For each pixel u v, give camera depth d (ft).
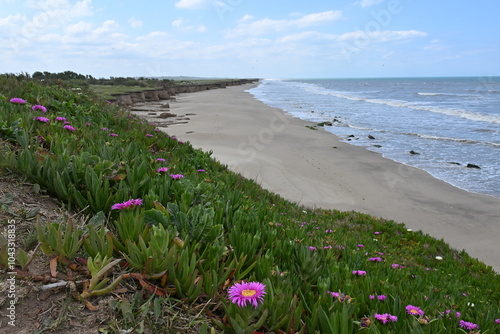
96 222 9.02
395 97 233.14
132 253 7.38
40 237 7.25
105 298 6.91
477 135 87.92
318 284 8.18
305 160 59.62
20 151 11.84
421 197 45.03
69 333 6.13
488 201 43.73
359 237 25.03
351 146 73.15
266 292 7.06
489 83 500.33
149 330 6.48
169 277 7.39
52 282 7.00
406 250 25.35
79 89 39.81
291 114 129.49
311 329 6.80
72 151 13.37
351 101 196.44
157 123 92.22
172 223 9.14
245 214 11.69
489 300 16.53
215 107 141.90
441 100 204.64
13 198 9.66
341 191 46.32
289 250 10.02
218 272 8.08
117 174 11.51
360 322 6.82
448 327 7.47
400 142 78.59
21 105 18.44
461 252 27.43
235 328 6.36
